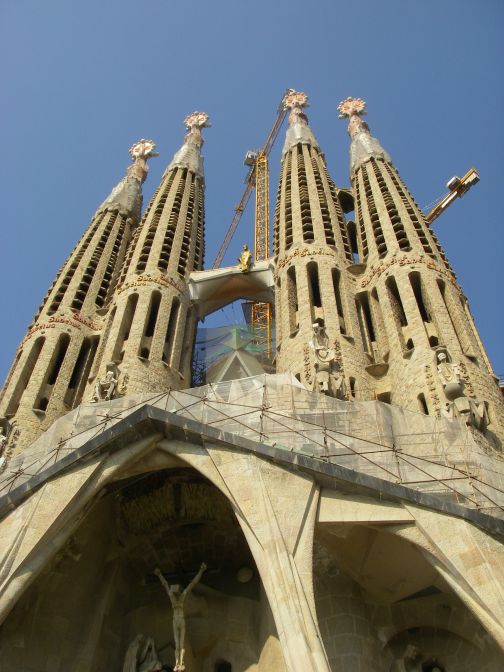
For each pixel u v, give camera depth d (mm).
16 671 22562
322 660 17266
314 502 21344
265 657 23094
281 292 44688
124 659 24172
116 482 24859
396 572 22734
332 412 26750
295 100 72062
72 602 24438
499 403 32219
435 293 38500
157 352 40938
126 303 44469
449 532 20188
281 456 22344
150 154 72188
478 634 22062
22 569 21250
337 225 49594
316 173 57375
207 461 23047
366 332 40500
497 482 23875
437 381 32031
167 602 25469
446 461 24312
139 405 29547
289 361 37969
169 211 55969
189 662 23422
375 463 22844
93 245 52844
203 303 50219
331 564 23969
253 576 26016
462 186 70000
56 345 42188
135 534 26719
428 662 22844
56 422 29266
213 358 49031
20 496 23266
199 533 26828
